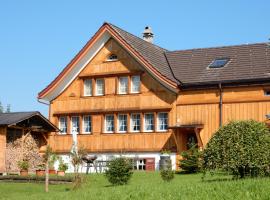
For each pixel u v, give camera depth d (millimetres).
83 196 16078
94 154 33781
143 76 32938
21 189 22781
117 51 33938
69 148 34594
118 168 21359
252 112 29984
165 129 32062
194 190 14305
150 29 39531
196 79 31828
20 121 30531
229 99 30594
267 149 16969
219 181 16641
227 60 32875
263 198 12398
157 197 13859
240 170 17297
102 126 33844
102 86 34375
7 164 30375
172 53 35969
